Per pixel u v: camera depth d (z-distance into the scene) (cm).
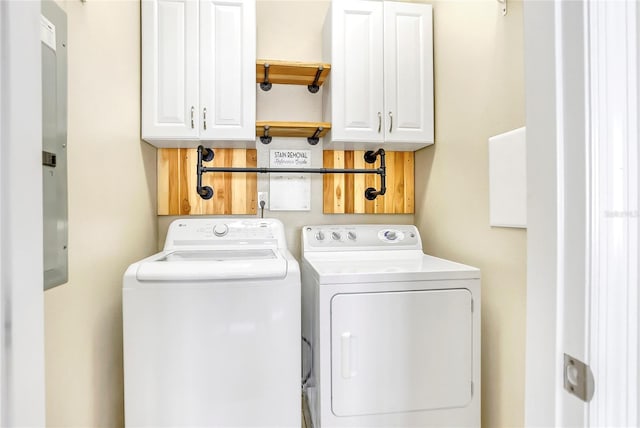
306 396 162
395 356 129
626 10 47
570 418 48
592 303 46
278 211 206
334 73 176
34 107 48
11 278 44
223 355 118
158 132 163
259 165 204
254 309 120
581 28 47
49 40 88
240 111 169
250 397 119
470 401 133
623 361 46
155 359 115
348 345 126
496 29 133
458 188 162
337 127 177
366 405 126
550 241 50
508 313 127
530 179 55
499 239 132
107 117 125
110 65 128
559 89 49
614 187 46
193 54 165
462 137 158
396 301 129
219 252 169
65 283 96
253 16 169
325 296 126
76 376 102
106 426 124
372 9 179
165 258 146
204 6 166
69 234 98
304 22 207
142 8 161
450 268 140
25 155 46
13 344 44
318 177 210
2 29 43
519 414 121
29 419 46
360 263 155
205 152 195
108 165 126
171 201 194
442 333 132
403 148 204
